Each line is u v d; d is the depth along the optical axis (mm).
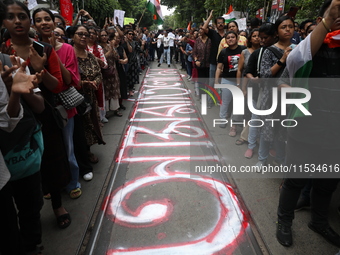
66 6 6395
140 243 2172
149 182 3055
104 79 4895
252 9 9281
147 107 6070
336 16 1535
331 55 1711
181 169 3328
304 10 6895
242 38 5242
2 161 1388
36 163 1760
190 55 8312
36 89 1685
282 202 2154
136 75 7516
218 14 13039
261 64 2900
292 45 2836
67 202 2703
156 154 3748
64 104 2400
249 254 2055
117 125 4930
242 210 2555
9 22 1870
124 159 3621
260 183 2980
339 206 2484
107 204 2678
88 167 3111
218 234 2256
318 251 2066
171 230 2309
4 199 1467
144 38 13203
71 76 2418
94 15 16734
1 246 1534
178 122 5047
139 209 2590
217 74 4609
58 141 2215
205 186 2963
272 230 2277
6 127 1446
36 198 1839
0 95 1394
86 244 2184
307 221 2395
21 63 1573
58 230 2324
